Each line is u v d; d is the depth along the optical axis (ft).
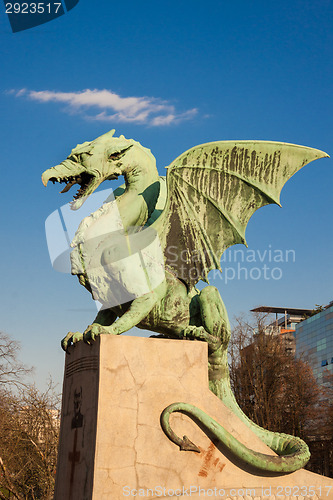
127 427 15.34
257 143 18.99
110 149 18.66
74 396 16.97
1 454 58.59
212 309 18.52
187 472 15.61
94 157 18.53
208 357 18.58
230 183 19.25
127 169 19.03
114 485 14.78
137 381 15.80
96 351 15.94
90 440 15.37
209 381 18.92
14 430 60.13
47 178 18.15
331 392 101.35
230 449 16.01
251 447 16.78
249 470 16.35
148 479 15.15
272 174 19.04
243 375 87.61
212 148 19.13
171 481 15.38
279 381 87.40
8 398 62.44
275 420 83.35
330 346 118.93
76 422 16.49
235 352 90.84
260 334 90.12
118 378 15.64
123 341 15.97
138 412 15.58
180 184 19.12
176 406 15.81
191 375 16.51
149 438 15.48
